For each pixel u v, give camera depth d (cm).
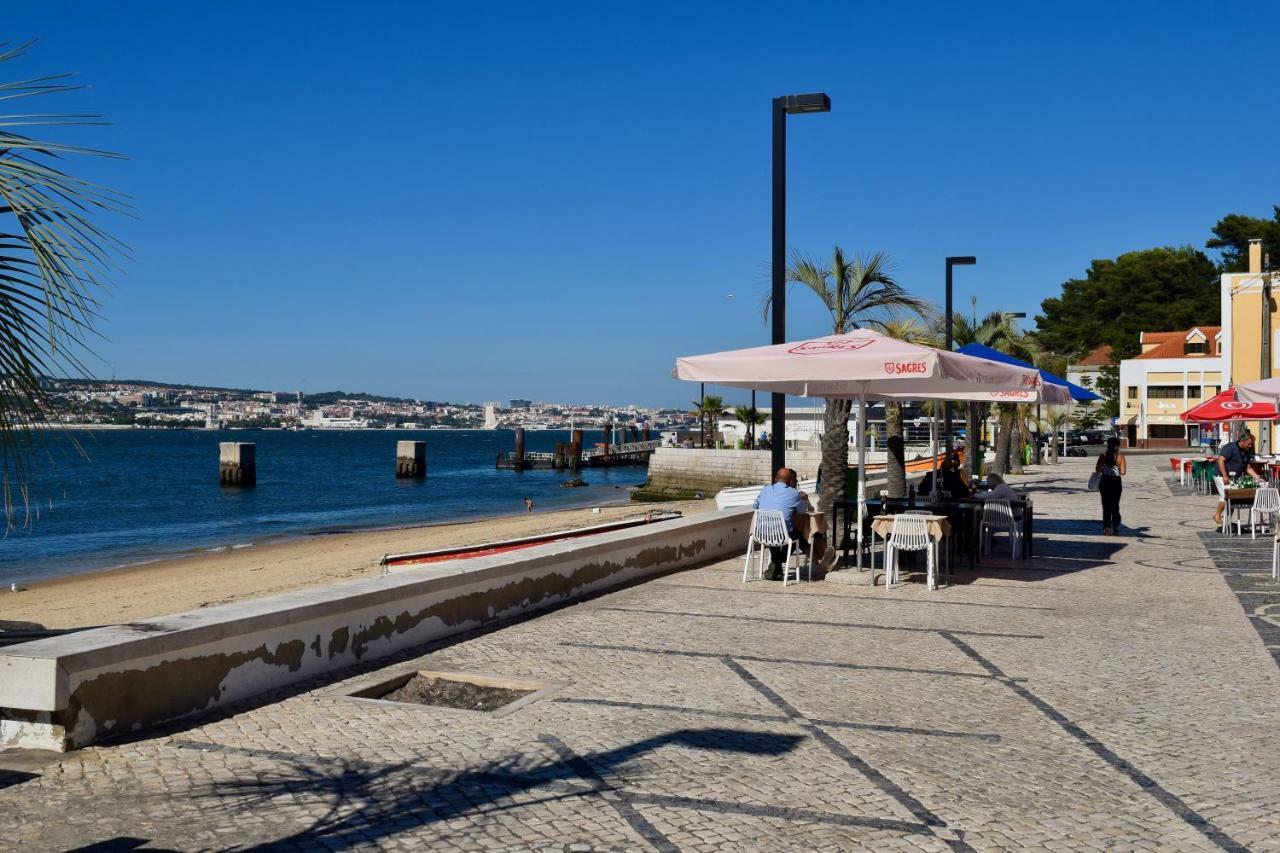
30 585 2666
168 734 605
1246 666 791
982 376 1143
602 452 11775
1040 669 780
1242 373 4691
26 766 546
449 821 472
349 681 734
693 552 1391
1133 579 1256
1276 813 487
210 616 681
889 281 1792
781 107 1426
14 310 376
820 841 451
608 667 783
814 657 820
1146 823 474
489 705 701
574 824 469
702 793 510
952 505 1390
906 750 582
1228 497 1773
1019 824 472
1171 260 10075
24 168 364
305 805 491
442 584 888
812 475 5000
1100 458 1812
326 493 7294
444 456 16338
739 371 1137
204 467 10369
